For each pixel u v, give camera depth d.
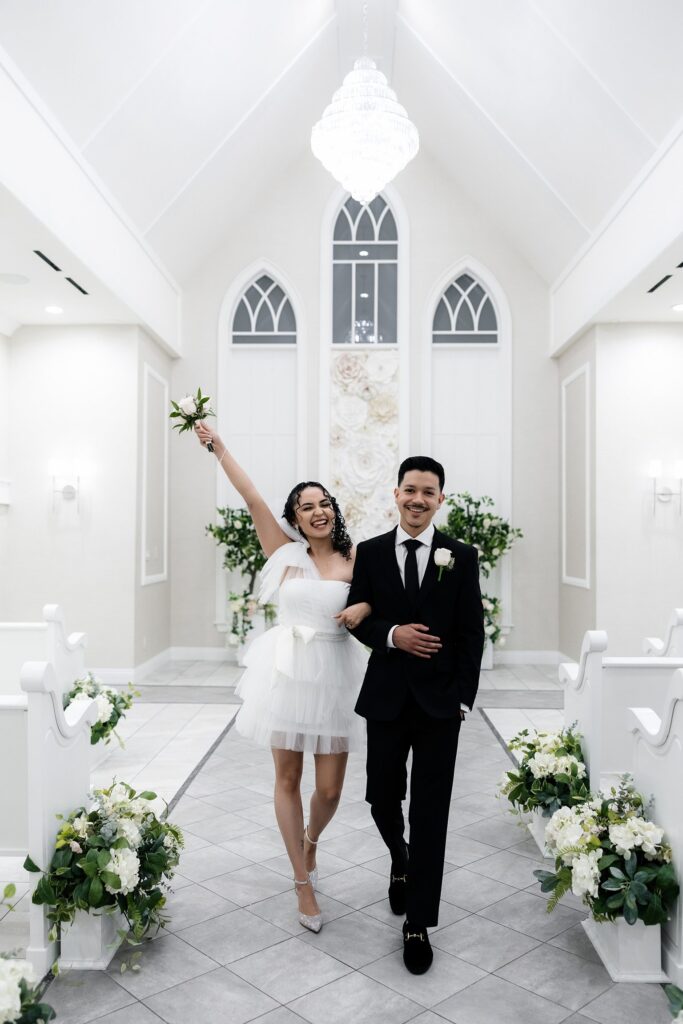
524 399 8.06
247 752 4.72
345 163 5.32
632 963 2.26
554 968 2.31
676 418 6.81
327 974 2.27
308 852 2.77
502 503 8.04
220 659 8.02
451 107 6.84
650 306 6.32
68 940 2.33
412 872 2.29
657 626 6.78
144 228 6.67
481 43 5.70
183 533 8.08
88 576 6.87
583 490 7.22
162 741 4.96
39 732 2.29
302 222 8.09
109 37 4.57
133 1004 2.13
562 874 2.41
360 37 6.79
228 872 3.00
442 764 2.29
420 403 8.04
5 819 2.43
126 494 6.89
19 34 4.10
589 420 7.03
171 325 7.80
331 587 2.55
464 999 2.15
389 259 8.15
